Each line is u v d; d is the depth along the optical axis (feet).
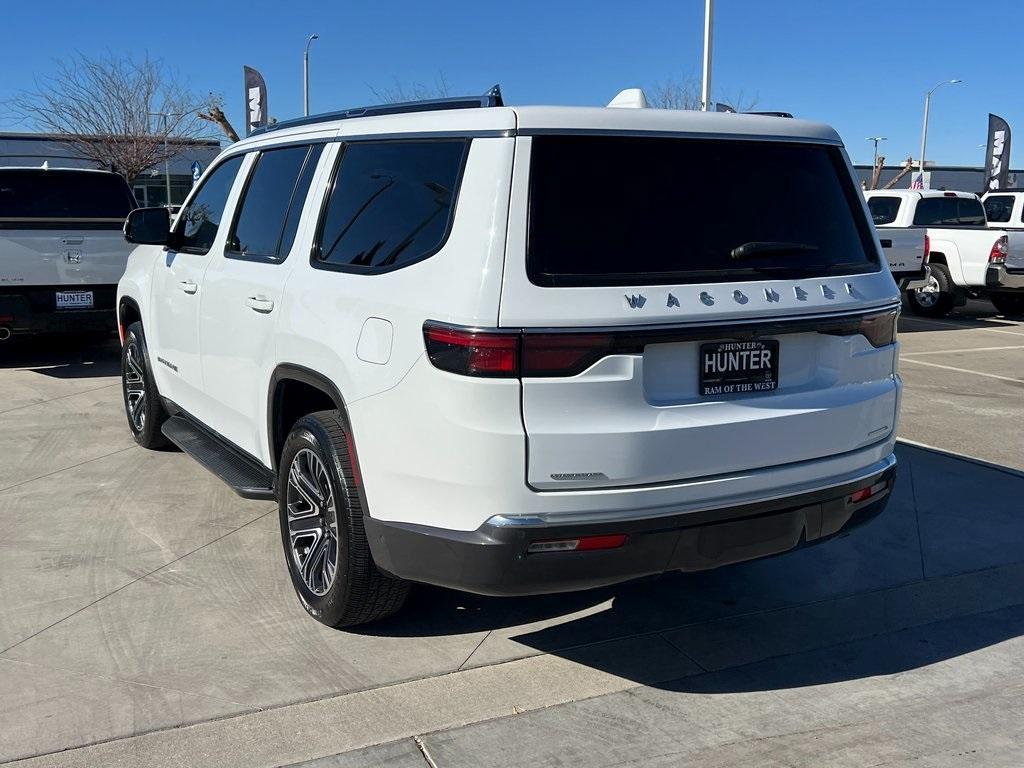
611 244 9.68
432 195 10.34
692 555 10.05
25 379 28.53
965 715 10.65
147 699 10.64
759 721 10.48
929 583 14.17
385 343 10.26
